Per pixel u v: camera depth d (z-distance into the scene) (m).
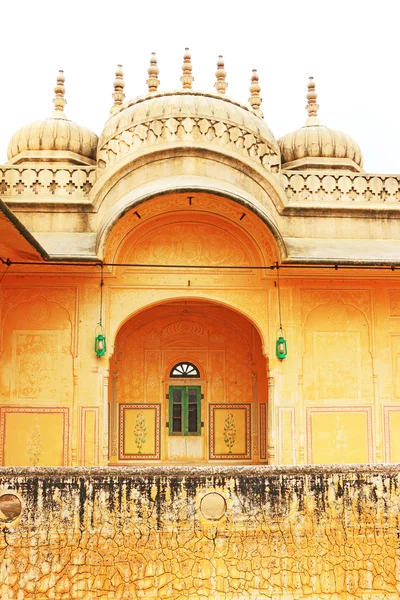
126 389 10.86
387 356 9.85
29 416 9.30
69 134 11.29
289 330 9.70
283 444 9.48
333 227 10.16
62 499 6.70
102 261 8.92
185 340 11.09
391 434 9.71
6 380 9.34
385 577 6.86
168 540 6.74
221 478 6.91
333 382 9.72
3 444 9.22
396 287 10.01
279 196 10.00
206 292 9.67
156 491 6.82
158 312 11.02
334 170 11.13
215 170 9.72
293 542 6.86
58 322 9.46
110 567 6.62
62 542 6.62
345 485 7.02
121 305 9.55
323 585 6.78
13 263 9.02
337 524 6.93
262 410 10.99
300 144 11.46
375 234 10.23
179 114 9.70
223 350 11.13
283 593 6.72
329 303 9.84
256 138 10.08
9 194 9.98
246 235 9.64
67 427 9.29
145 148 9.60
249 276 9.74
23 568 6.54
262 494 6.93
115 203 9.58
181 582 6.66
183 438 10.89
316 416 9.62
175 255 9.69
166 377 10.99
